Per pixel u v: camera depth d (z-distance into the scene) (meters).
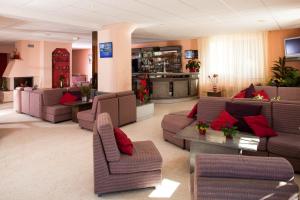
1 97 9.99
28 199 2.66
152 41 11.59
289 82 7.21
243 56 9.40
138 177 2.77
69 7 4.86
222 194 1.53
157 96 9.57
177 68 11.20
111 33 6.62
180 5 4.83
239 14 5.76
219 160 1.65
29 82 10.73
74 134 5.20
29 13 5.20
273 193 1.51
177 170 3.41
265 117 3.87
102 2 4.51
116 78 6.57
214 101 4.36
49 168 3.46
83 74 15.61
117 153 2.68
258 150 3.48
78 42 11.45
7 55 11.95
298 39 7.72
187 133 3.50
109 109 5.36
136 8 4.99
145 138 4.93
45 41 10.74
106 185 2.69
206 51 10.26
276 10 5.38
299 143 3.21
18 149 4.24
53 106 6.44
